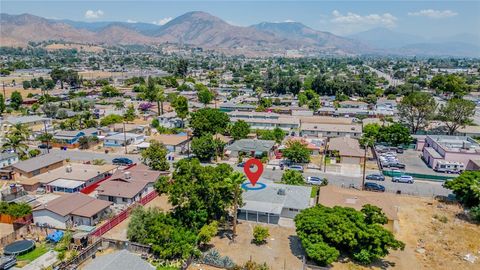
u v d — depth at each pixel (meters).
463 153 88.56
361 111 161.25
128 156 101.12
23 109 164.50
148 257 49.91
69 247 52.53
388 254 52.50
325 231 49.00
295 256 51.75
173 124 138.00
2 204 62.03
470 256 52.31
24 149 98.94
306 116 151.75
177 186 55.38
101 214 63.03
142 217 54.50
